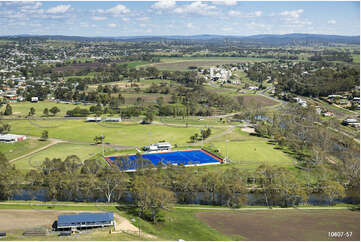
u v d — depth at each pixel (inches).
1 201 6624.0
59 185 6968.5
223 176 7440.9
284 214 6333.7
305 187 7509.8
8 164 7711.6
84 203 6663.4
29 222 5575.8
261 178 7721.5
